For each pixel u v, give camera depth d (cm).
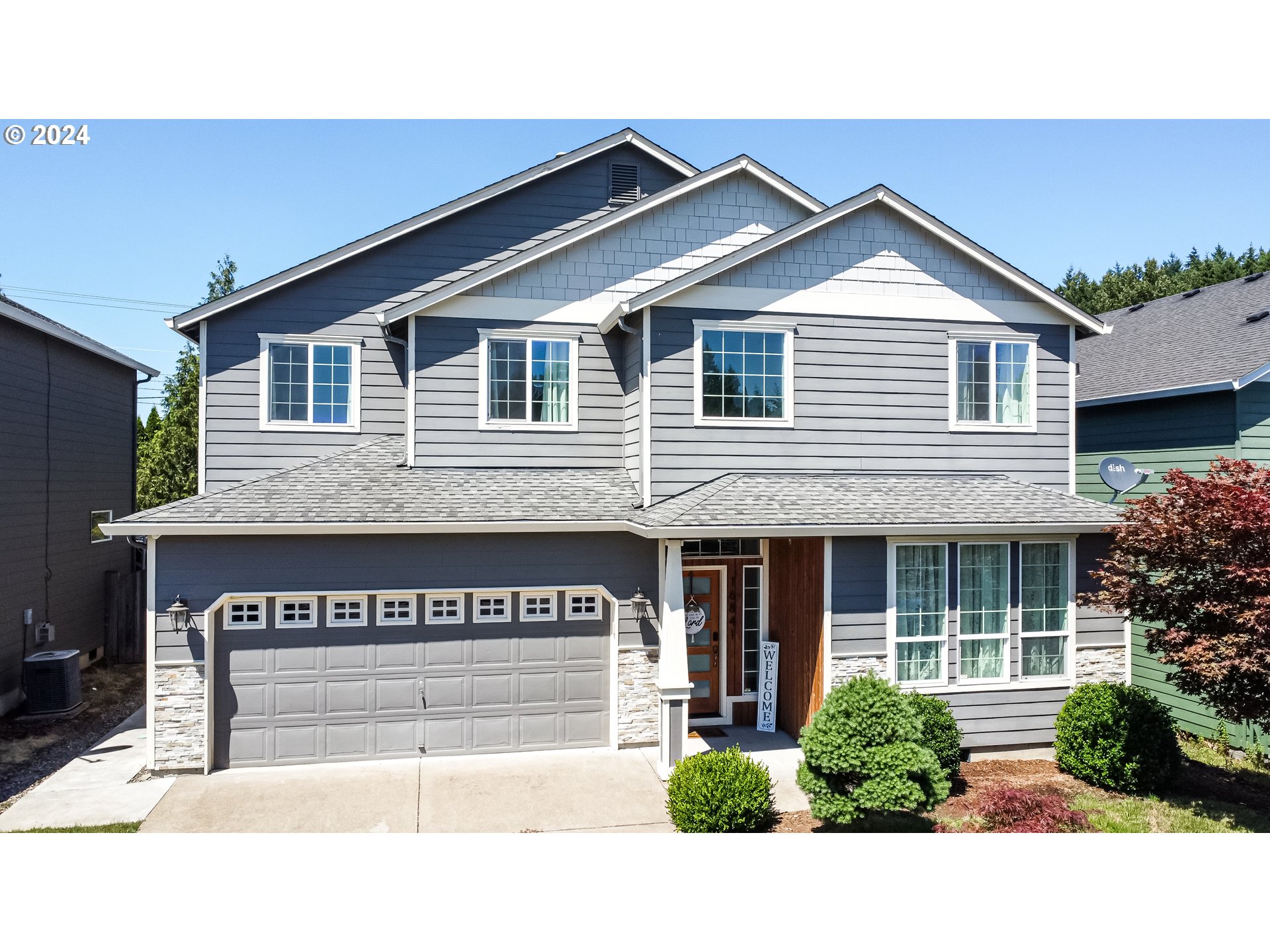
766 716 1209
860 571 1086
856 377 1214
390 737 1091
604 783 1006
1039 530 1094
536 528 1080
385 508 1070
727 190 1338
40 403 1484
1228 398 1252
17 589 1402
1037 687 1131
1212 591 897
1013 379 1272
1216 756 1192
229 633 1052
